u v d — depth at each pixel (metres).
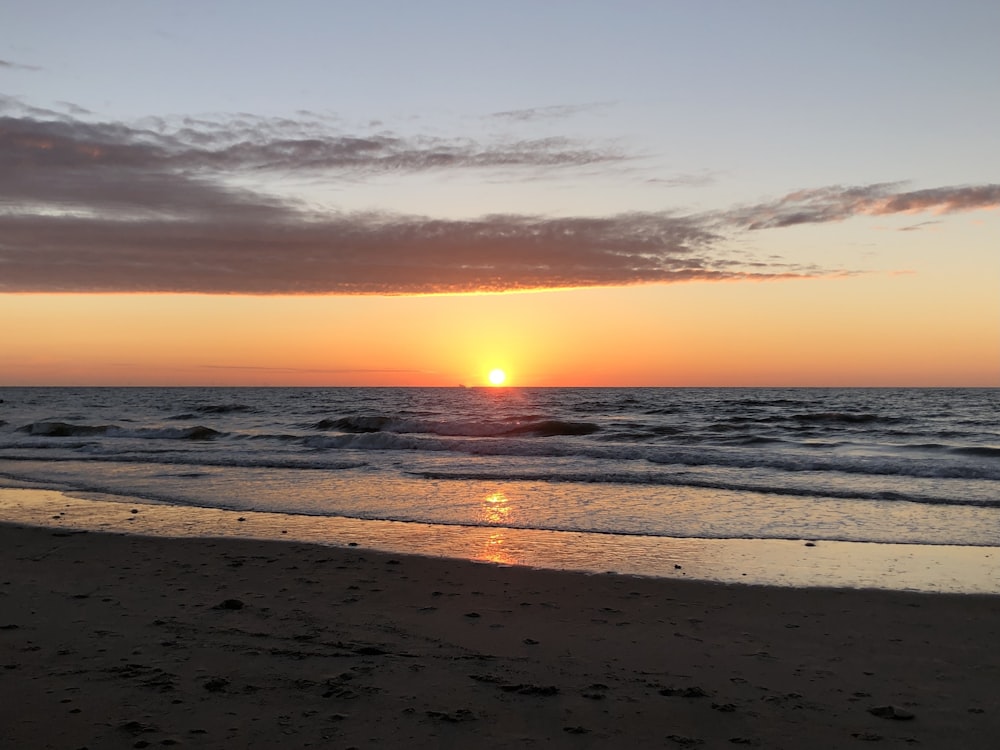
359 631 6.52
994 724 4.74
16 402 77.50
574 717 4.74
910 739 4.50
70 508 13.29
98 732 4.35
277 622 6.75
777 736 4.52
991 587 8.25
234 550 9.94
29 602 7.36
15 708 4.70
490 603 7.55
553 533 11.18
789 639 6.52
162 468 19.03
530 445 23.23
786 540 10.67
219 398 95.12
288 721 4.56
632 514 12.64
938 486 15.42
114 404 71.12
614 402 72.31
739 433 30.61
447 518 12.35
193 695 4.95
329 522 12.03
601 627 6.81
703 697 5.14
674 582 8.44
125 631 6.39
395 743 4.30
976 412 51.09
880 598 7.82
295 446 25.20
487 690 5.17
